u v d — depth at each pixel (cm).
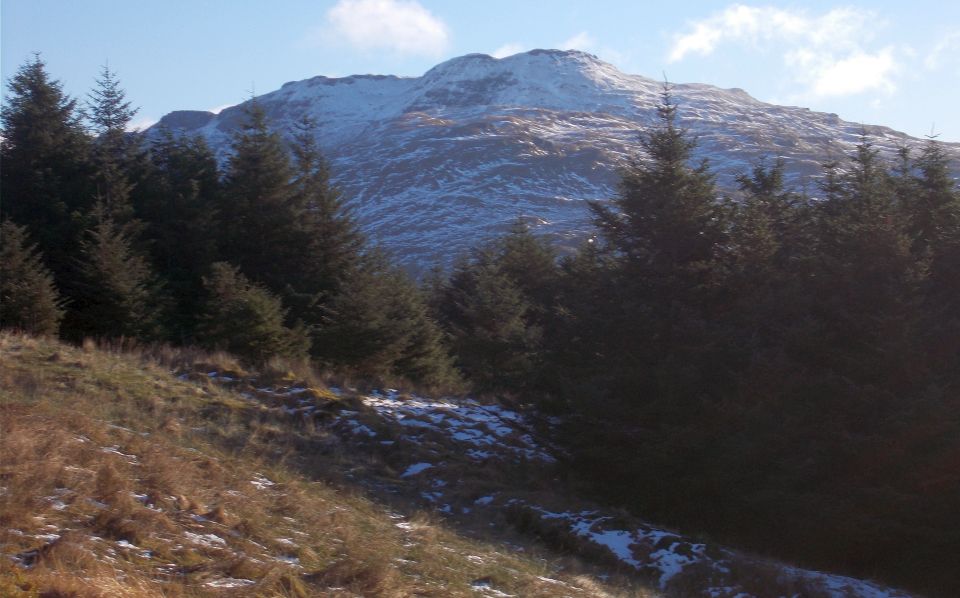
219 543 793
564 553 1271
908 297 1541
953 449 1397
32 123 3391
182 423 1427
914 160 1964
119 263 2734
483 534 1235
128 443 1055
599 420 1648
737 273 1717
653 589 1156
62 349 1836
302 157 3769
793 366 1556
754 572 1242
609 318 1752
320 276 3531
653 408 1616
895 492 1405
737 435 1494
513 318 3114
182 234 3406
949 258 1661
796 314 1620
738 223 1794
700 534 1465
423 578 862
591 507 1498
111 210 3222
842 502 1420
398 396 2142
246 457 1251
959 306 1623
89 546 679
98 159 3484
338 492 1243
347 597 720
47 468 827
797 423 1512
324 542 902
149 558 708
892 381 1523
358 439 1677
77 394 1432
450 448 1753
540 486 1603
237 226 3566
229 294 2694
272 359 2209
